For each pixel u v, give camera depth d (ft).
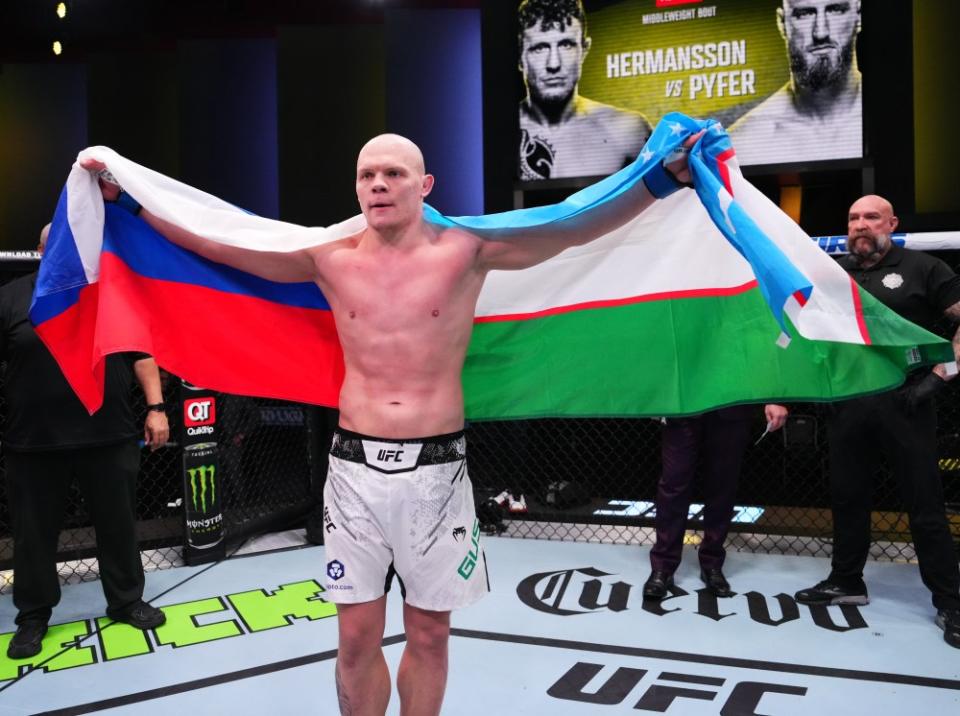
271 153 25.32
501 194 19.36
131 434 10.69
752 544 14.21
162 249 7.61
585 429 17.39
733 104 17.46
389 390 6.48
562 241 6.73
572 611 11.06
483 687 8.79
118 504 10.58
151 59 25.81
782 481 16.35
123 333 7.29
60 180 26.91
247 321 7.91
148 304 7.60
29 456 10.11
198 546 13.35
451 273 6.51
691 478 11.69
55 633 10.54
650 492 17.47
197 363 7.76
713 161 6.68
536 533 15.14
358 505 6.48
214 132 25.07
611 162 18.15
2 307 10.09
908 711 8.21
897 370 7.19
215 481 13.56
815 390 7.48
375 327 6.50
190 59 24.93
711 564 11.93
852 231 10.56
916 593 11.69
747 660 9.45
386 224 6.32
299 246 6.96
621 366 8.02
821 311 6.56
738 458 11.68
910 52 16.88
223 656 9.74
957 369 9.86
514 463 16.99
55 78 26.81
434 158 22.97
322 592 12.00
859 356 7.32
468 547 6.68
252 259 7.15
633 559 13.44
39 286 7.28
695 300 7.84
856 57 16.76
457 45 22.82
